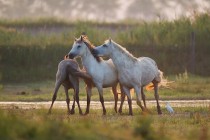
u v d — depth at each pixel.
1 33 158.50
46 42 155.25
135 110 95.31
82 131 56.03
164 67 150.12
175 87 123.25
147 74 91.69
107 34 158.75
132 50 153.75
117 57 89.31
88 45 90.44
